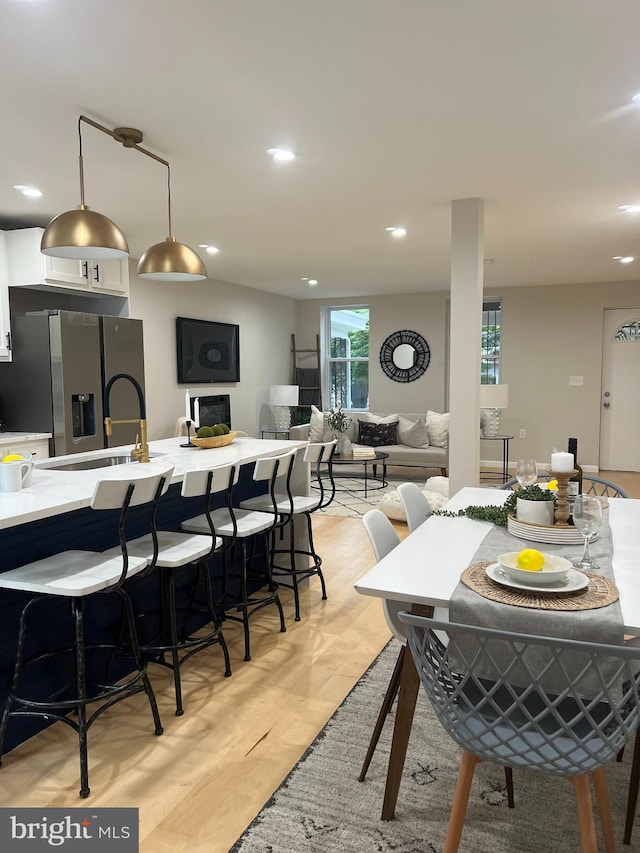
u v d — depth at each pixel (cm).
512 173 355
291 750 216
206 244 555
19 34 204
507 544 204
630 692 129
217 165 337
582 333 821
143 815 184
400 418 799
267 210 436
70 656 248
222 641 270
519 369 855
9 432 461
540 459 852
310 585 391
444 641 192
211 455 336
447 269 691
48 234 261
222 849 170
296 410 938
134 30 203
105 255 295
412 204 420
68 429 451
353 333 960
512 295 850
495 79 242
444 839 173
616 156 328
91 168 339
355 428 810
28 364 454
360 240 539
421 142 306
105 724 234
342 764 207
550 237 527
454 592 160
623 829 175
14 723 223
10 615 223
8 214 437
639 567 181
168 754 214
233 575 357
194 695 255
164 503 308
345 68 231
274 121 279
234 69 231
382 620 332
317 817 182
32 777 203
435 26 204
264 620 335
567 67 233
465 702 142
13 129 284
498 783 197
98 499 202
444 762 208
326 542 484
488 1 190
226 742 221
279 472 319
